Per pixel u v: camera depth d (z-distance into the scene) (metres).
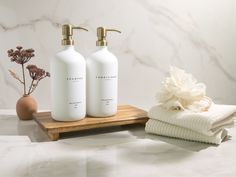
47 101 1.02
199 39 1.08
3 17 0.95
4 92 0.99
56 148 0.68
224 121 0.75
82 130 0.83
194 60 1.09
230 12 1.08
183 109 0.75
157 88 1.08
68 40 0.76
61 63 0.74
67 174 0.55
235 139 0.76
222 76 1.12
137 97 1.07
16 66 0.98
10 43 0.96
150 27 1.04
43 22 0.97
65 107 0.76
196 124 0.69
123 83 1.05
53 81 0.76
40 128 0.82
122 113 0.88
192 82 0.78
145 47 1.05
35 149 0.68
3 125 0.86
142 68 1.06
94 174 0.55
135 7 1.02
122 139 0.75
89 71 0.81
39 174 0.55
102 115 0.82
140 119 0.83
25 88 0.98
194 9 1.06
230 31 1.10
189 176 0.54
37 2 0.96
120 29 1.02
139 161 0.61
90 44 1.01
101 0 0.99
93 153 0.65
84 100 0.79
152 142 0.73
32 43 0.98
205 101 0.78
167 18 1.05
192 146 0.70
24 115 0.90
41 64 1.00
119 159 0.62
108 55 0.82
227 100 1.13
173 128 0.75
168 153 0.66
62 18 0.98
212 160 0.61
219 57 1.11
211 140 0.70
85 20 0.99
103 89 0.81
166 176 0.54
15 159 0.62
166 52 1.06
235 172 0.56
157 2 1.03
